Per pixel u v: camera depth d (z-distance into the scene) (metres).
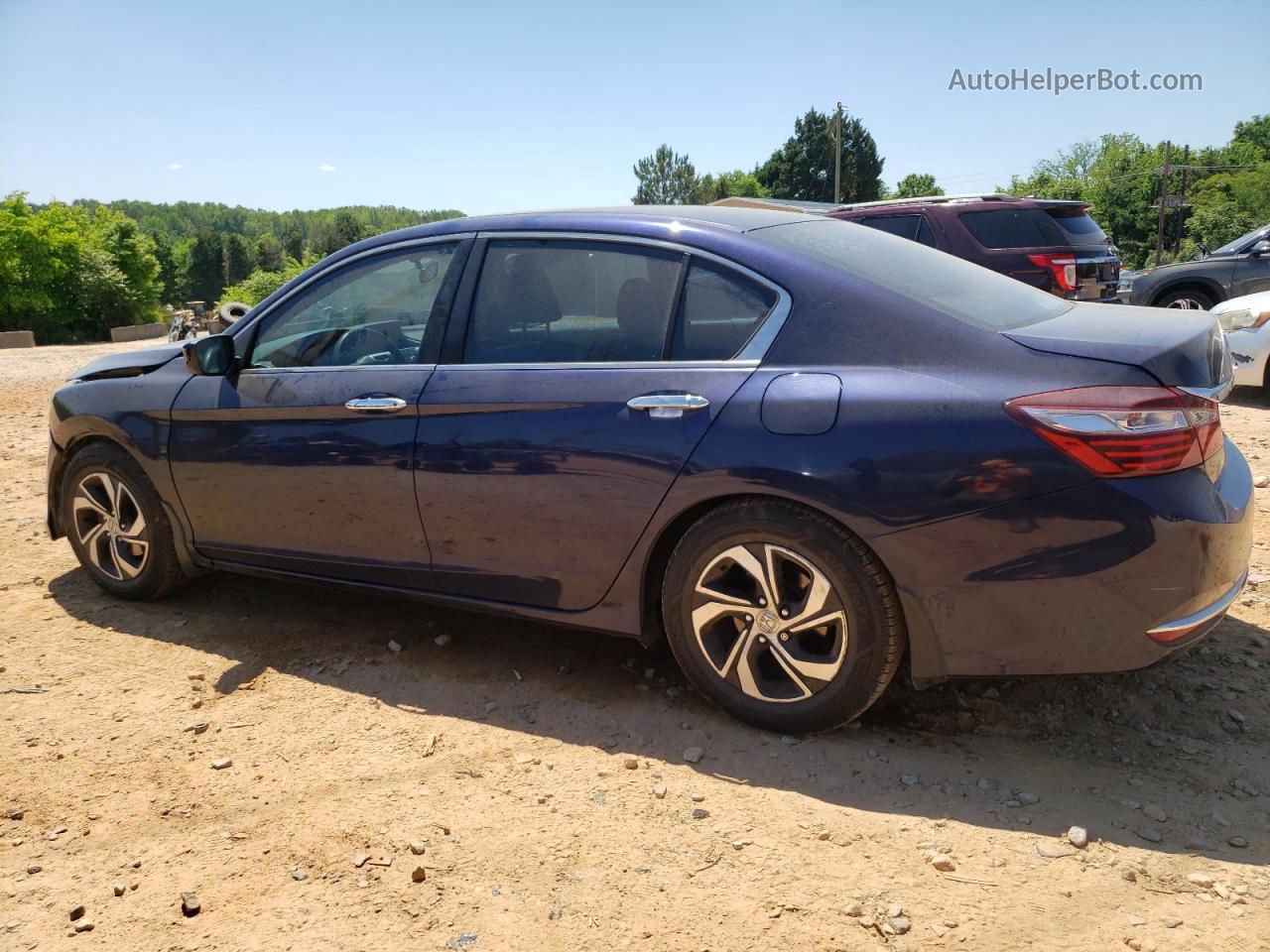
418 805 2.78
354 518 3.62
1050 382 2.60
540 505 3.21
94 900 2.42
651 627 3.25
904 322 2.82
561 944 2.22
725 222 3.27
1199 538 2.54
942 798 2.71
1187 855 2.43
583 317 3.25
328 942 2.25
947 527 2.64
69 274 67.69
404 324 3.59
